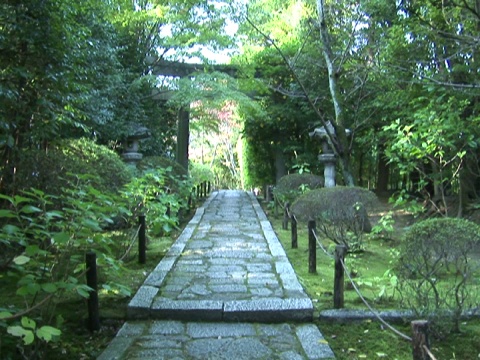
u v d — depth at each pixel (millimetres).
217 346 3035
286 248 6215
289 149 13023
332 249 5887
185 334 3250
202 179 17000
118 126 9180
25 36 4270
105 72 8586
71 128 7555
